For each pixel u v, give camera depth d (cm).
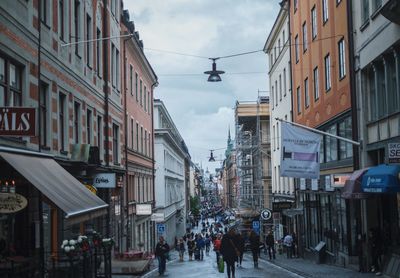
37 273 1505
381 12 1884
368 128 2439
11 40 1562
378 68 2309
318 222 3503
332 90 2988
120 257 2572
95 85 2717
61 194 1399
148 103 5097
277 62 5062
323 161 3275
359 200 2489
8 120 1312
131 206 3922
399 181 1897
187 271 2803
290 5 4262
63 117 2145
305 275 2247
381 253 2252
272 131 5509
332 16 2955
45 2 1936
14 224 1695
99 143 2819
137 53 4188
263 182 6394
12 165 1323
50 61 1944
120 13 3538
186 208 10712
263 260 3525
